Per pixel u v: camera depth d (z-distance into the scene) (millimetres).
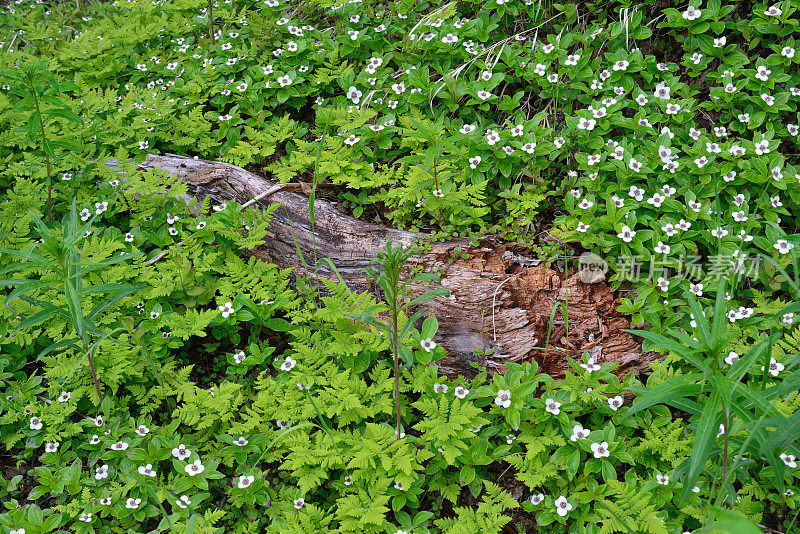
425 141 2416
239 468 2061
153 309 2193
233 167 2402
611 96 2416
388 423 2109
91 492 2023
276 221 2318
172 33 2854
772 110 2320
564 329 2182
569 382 2094
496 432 2064
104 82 2725
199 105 2590
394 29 2627
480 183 2312
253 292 2207
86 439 2082
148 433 2088
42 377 2141
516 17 2607
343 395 2062
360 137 2418
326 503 2043
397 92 2506
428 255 2242
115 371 2107
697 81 2443
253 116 2541
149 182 2322
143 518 1985
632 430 2086
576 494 2002
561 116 2467
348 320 2154
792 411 2010
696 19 2398
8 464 2088
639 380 2145
